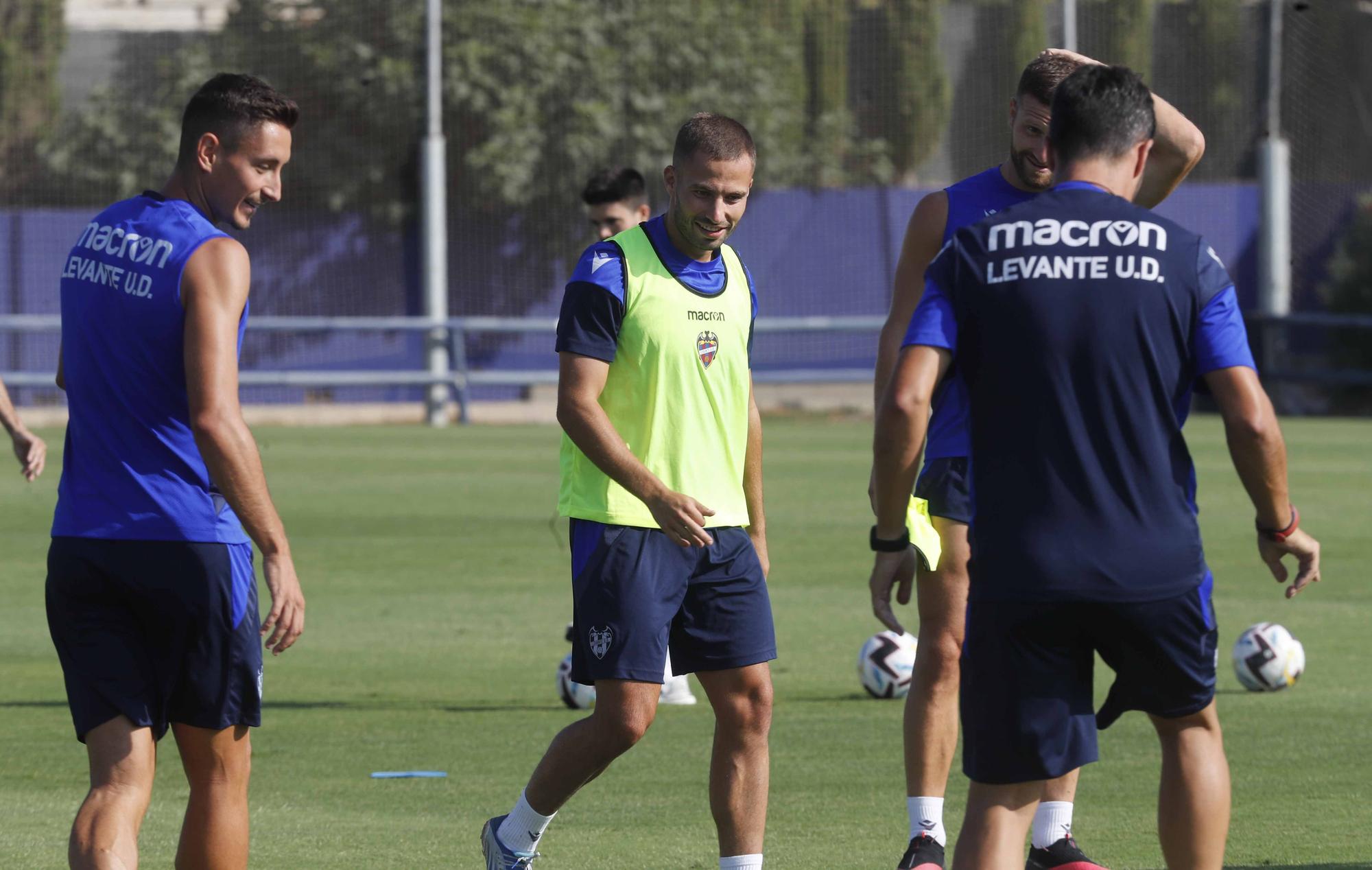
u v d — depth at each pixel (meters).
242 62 109.25
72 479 15.03
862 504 57.81
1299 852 18.33
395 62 106.88
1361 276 106.00
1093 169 13.75
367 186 108.62
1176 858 14.16
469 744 24.66
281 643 14.24
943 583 17.75
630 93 110.25
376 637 34.41
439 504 57.56
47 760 23.56
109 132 109.69
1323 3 115.56
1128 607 13.08
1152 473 13.16
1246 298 112.38
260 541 14.24
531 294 111.06
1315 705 27.08
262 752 24.08
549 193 109.75
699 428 16.88
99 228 15.10
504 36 107.31
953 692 17.72
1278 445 13.30
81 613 14.82
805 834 19.52
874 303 113.88
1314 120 115.75
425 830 19.72
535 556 46.28
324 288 108.88
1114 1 116.25
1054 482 13.10
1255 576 42.00
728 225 16.83
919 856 17.31
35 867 18.08
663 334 16.75
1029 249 13.22
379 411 104.75
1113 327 13.06
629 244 16.98
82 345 14.94
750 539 17.28
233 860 15.28
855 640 33.91
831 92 116.69
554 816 19.06
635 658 16.36
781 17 115.06
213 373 14.16
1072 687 13.42
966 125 119.69
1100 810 20.53
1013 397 13.16
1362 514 53.62
